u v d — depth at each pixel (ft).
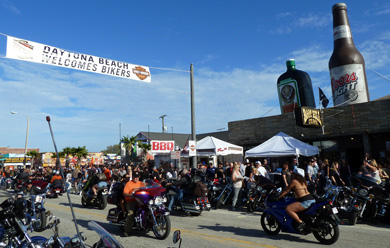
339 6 77.56
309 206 21.17
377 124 54.54
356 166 59.16
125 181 26.37
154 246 21.16
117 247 11.35
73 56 35.88
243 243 21.38
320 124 57.93
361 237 22.36
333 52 77.25
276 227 23.80
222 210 37.60
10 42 31.24
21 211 17.65
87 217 33.86
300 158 63.41
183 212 35.83
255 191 35.83
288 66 87.04
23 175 53.26
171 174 60.18
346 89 72.74
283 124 66.69
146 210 23.91
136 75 41.73
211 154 58.29
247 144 73.72
